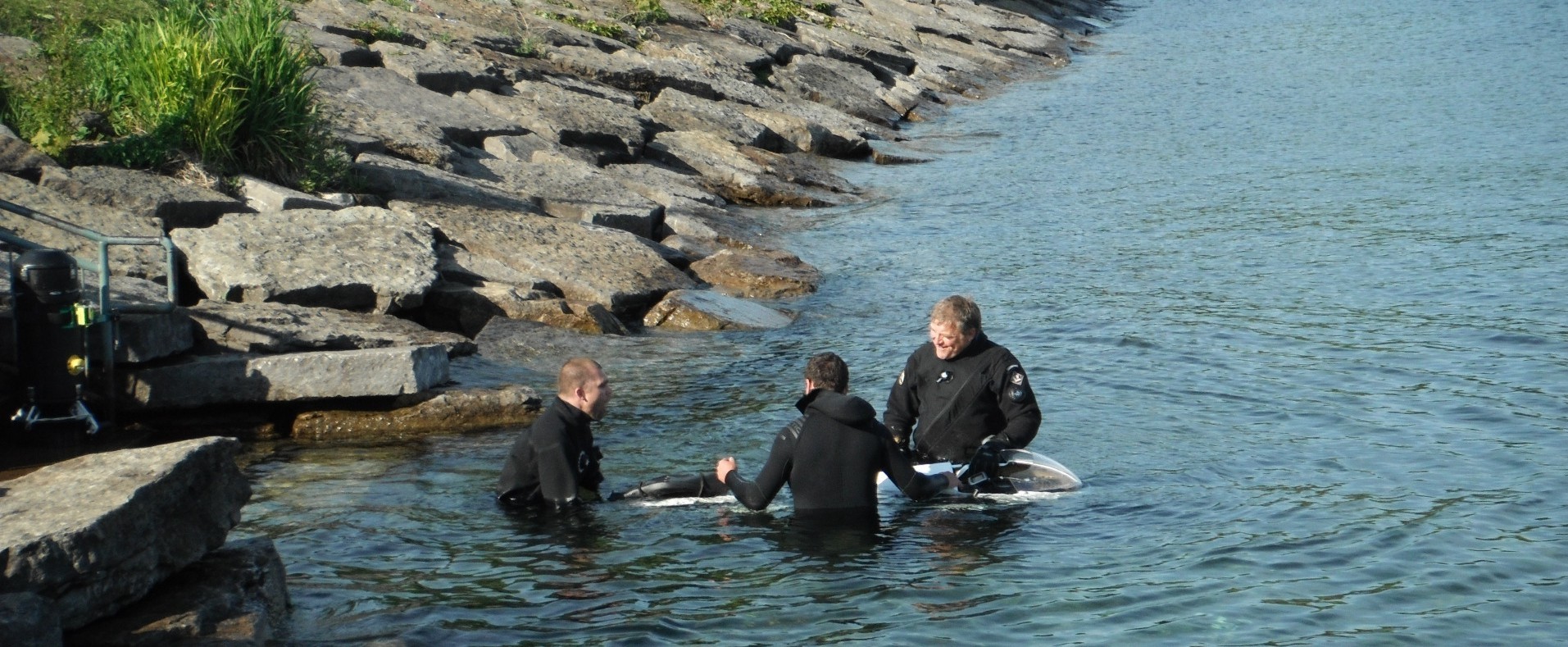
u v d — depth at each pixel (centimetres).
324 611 1802
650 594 1889
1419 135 7512
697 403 2984
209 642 1566
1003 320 3766
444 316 3597
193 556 1709
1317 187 6019
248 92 4066
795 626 1777
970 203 5922
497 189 4634
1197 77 10662
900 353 3447
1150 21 15388
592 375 2314
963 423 2372
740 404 2975
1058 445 2612
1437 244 4688
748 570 1983
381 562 2005
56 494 1622
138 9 4962
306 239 3481
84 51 4234
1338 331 3547
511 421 2842
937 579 1942
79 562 1523
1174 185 6238
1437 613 1814
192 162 3850
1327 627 1770
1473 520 2173
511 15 7438
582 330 3647
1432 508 2230
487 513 2242
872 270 4622
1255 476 2416
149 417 2691
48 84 3912
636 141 5922
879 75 9231
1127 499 2291
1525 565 1983
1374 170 6425
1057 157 7200
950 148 7594
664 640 1727
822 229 5378
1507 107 8469
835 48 9200
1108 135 7975
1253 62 11500
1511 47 11825
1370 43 12525
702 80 7294
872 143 7512
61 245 3089
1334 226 5106
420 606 1828
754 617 1805
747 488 2222
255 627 1617
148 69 4012
